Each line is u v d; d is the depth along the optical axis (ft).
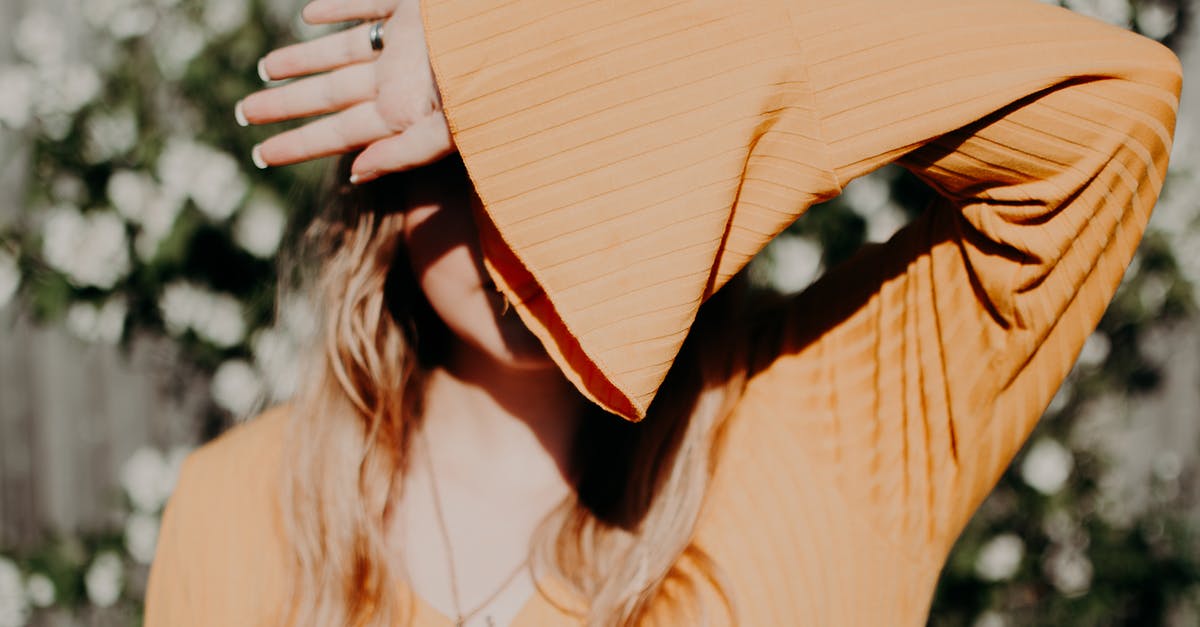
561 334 2.13
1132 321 7.98
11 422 9.55
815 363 2.71
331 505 2.88
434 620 2.78
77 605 8.64
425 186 2.44
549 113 1.95
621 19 1.96
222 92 7.40
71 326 7.89
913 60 2.13
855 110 2.14
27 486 9.61
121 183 7.50
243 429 3.28
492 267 2.16
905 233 2.63
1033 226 2.19
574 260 1.96
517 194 1.97
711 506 2.70
